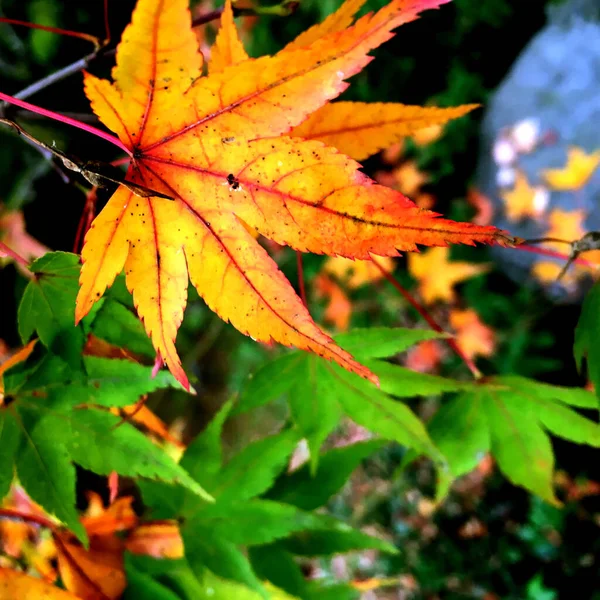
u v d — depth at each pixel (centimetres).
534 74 57
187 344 60
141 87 16
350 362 16
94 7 44
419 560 52
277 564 21
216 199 17
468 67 61
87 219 20
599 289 19
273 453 21
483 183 58
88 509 26
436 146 57
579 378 51
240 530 21
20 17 45
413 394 20
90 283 17
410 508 54
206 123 17
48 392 19
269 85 16
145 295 17
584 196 50
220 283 17
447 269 49
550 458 21
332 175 16
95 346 19
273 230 17
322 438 20
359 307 54
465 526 52
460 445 21
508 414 21
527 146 55
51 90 25
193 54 16
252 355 60
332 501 56
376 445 22
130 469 19
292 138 16
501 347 52
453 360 52
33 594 19
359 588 23
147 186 17
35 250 31
